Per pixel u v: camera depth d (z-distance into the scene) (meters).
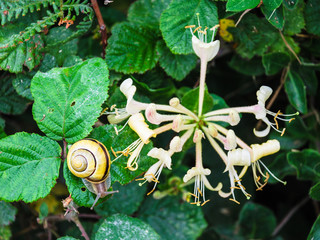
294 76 0.31
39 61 0.27
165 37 0.26
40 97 0.24
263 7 0.26
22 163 0.23
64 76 0.24
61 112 0.24
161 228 0.33
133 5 0.31
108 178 0.24
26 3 0.26
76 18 0.29
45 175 0.23
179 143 0.23
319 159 0.30
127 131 0.24
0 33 0.27
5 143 0.23
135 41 0.29
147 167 0.24
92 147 0.22
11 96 0.29
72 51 0.28
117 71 0.28
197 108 0.26
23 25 0.28
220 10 0.27
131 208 0.32
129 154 0.24
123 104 0.28
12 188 0.23
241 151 0.22
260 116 0.24
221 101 0.29
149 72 0.30
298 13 0.30
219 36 0.31
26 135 0.23
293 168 0.32
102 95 0.24
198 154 0.24
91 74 0.24
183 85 0.32
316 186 0.28
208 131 0.25
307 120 0.33
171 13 0.26
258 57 0.33
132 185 0.32
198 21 0.26
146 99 0.29
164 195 0.33
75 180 0.23
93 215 0.32
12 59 0.27
